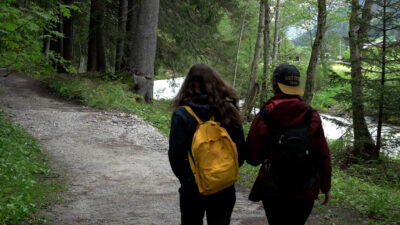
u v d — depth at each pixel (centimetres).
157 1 1717
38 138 932
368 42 1036
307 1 2211
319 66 3822
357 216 477
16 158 655
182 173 252
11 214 407
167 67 2286
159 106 1722
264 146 251
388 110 1027
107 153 844
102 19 2158
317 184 253
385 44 1024
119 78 1741
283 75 257
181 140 244
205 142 238
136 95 1631
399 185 898
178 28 2095
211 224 248
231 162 240
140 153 866
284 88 254
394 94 984
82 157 793
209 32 2227
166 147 947
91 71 2189
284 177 240
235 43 2384
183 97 255
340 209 505
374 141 1116
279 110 243
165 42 2172
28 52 788
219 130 244
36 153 778
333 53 4062
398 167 1013
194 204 247
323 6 1176
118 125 1145
